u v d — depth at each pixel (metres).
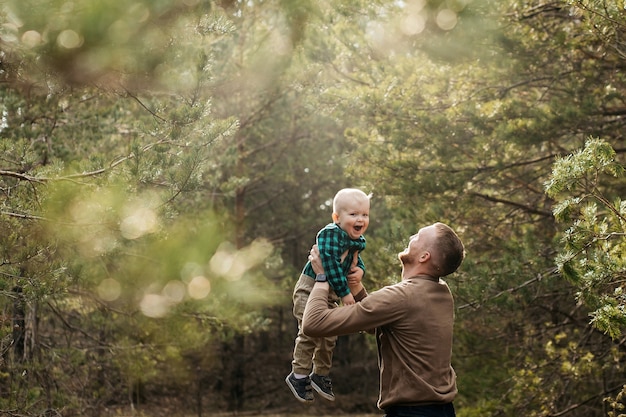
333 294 3.69
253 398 21.70
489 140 9.46
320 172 21.28
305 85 10.84
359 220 3.57
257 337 23.95
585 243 5.28
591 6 5.88
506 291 8.25
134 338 12.02
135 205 5.53
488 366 10.48
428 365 3.42
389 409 3.49
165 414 16.92
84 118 9.69
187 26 4.67
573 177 5.12
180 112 6.05
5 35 3.99
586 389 9.93
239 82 10.93
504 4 8.98
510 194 10.60
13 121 9.23
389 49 10.09
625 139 9.33
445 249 3.56
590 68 9.33
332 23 10.03
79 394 10.80
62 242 6.09
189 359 17.39
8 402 8.09
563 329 10.55
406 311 3.43
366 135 10.48
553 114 8.87
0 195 6.64
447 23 8.38
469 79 10.11
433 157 10.16
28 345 9.79
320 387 3.65
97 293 9.54
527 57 9.48
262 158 20.47
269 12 8.55
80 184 5.77
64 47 3.67
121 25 3.59
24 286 5.82
